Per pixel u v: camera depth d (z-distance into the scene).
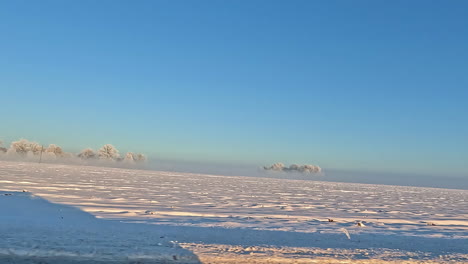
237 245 8.72
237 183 51.38
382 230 12.98
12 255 7.13
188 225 11.51
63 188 23.88
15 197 16.86
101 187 26.80
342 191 46.22
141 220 12.24
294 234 10.78
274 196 29.39
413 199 37.00
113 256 7.44
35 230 9.09
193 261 7.44
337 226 13.54
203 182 47.62
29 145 109.44
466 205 32.09
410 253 8.91
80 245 7.95
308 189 46.12
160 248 8.07
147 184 34.53
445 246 10.15
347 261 7.96
